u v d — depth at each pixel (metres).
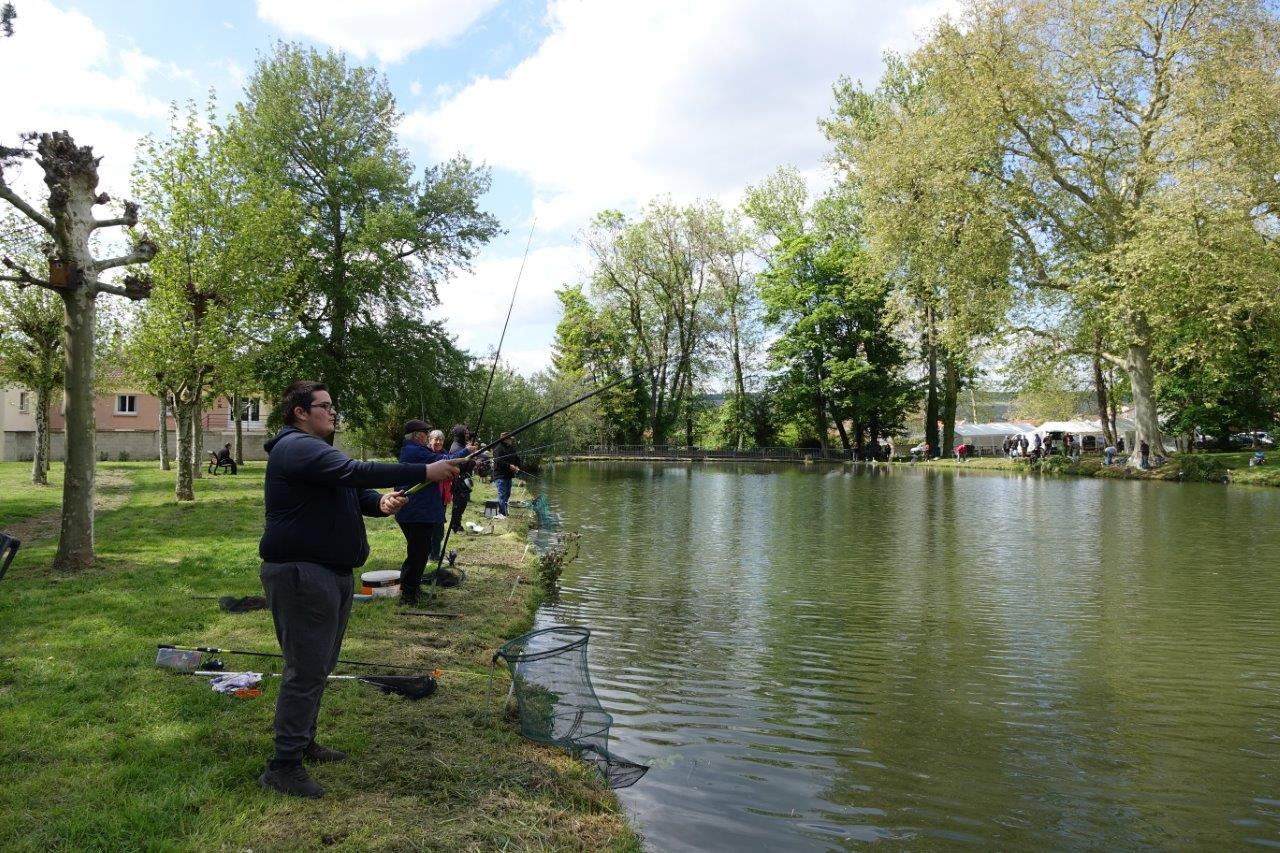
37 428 19.34
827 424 49.16
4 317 17.28
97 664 4.96
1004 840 3.62
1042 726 4.99
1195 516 16.36
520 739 4.24
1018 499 20.31
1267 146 23.97
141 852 2.97
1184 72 25.39
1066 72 27.42
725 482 27.69
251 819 3.21
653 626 7.33
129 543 10.01
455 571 8.19
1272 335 27.14
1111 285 27.36
